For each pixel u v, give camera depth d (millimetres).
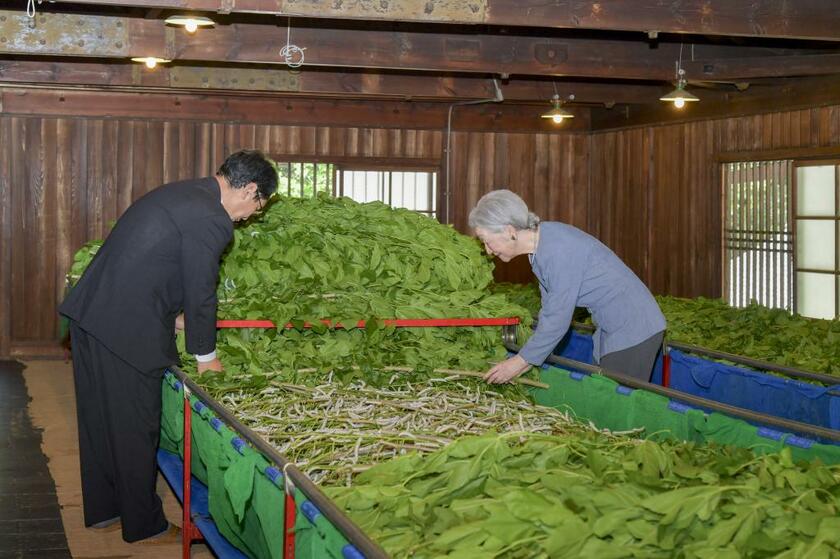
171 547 4070
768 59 6734
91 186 8953
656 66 6887
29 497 4844
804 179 7422
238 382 3725
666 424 3217
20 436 6152
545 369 3953
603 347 4004
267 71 7918
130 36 6070
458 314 4180
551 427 3367
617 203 9594
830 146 7074
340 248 4414
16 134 8812
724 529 1843
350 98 9297
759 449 2842
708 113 8281
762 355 5113
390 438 2992
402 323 4043
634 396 3369
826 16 5230
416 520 1978
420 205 9789
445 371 3949
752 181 7934
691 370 4855
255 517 2666
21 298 8930
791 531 1857
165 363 3758
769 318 5832
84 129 8914
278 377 3826
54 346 9000
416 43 6480
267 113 9227
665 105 8773
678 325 5867
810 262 7398
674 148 8781
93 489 4125
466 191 9758
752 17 5203
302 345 3965
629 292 3904
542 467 2256
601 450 2426
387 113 9508
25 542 4148
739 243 8094
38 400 7250
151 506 3924
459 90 8234
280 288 4207
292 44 6305
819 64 6617
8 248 8867
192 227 3650
